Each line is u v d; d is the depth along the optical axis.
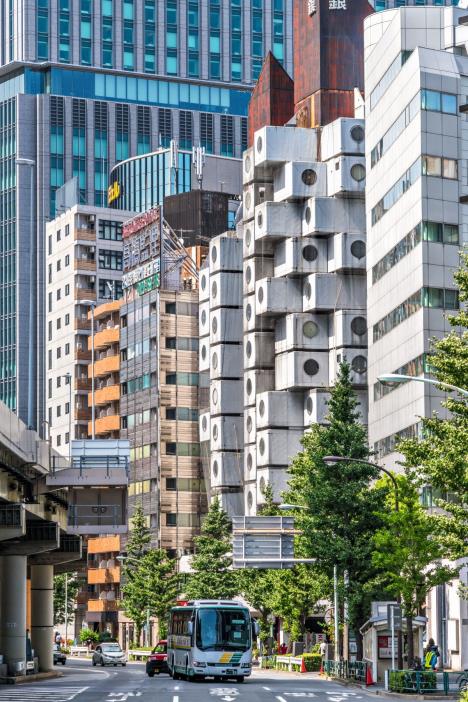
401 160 120.06
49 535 95.56
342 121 163.38
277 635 149.12
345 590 87.62
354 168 162.62
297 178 164.88
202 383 190.12
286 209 166.50
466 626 100.12
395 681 64.69
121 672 112.69
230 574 147.25
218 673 80.94
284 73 191.50
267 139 168.12
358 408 159.12
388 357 123.44
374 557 74.88
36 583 121.12
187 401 196.88
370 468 88.62
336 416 90.12
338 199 163.38
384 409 123.88
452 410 56.09
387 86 126.44
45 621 120.75
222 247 182.00
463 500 54.38
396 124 122.00
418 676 62.91
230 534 153.62
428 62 115.25
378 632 74.62
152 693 65.00
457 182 114.50
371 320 131.00
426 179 113.44
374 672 73.62
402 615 75.94
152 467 195.50
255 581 129.75
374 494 87.38
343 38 174.50
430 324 111.88
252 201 173.12
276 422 164.50
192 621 82.31
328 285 162.25
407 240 117.56
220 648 81.19
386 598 87.31
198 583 147.62
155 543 192.88
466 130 115.50
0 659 91.50
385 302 125.19
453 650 101.56
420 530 74.25
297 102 178.62
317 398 161.00
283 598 114.06
